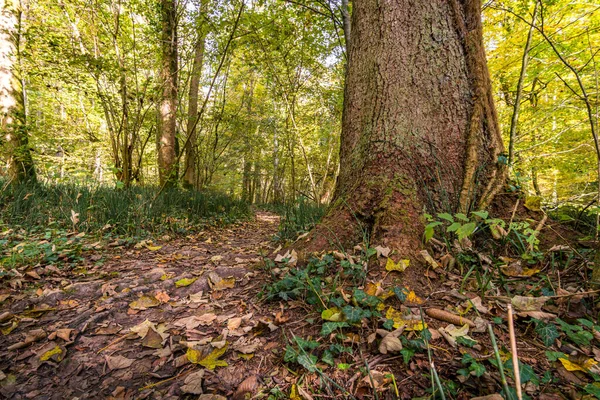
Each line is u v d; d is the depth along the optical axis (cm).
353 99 241
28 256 235
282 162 1355
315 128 934
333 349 112
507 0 367
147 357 127
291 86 724
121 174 533
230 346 128
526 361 103
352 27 255
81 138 827
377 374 101
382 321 126
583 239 175
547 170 604
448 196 202
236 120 932
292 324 139
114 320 158
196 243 350
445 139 210
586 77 372
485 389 91
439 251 177
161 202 455
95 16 470
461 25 218
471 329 118
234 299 173
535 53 374
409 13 220
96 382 114
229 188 1662
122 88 488
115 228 345
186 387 107
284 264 195
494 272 161
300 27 642
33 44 480
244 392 104
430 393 91
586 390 85
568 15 321
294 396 98
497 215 196
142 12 480
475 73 215
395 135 212
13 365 124
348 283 158
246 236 420
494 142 212
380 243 177
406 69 216
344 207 213
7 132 484
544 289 133
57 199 413
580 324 118
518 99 235
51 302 176
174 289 192
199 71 746
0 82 507
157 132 687
